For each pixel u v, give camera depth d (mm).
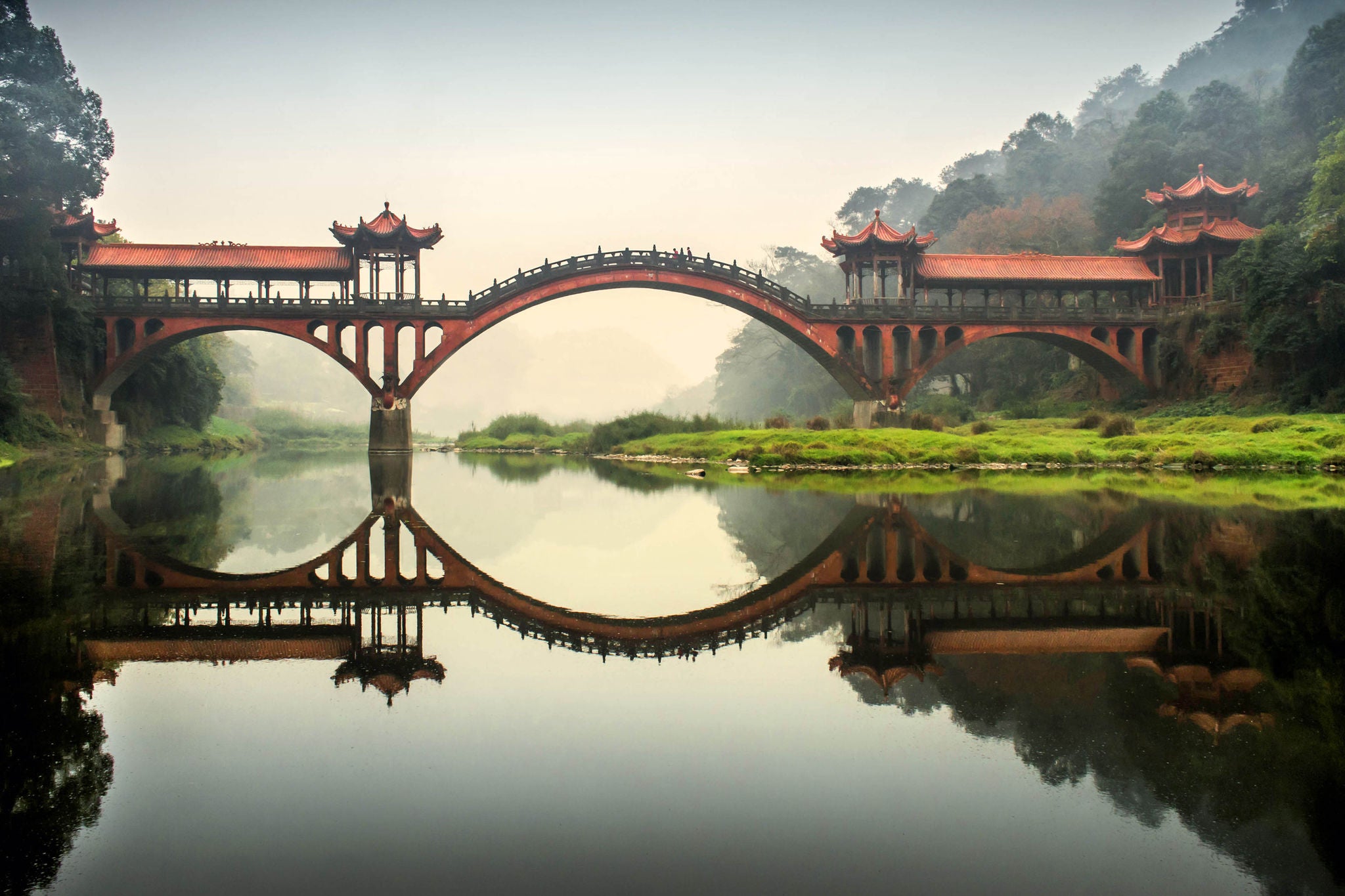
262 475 44312
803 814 6754
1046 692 9820
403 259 60375
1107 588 15680
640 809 6848
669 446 60500
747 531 22797
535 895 5598
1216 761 7738
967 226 99812
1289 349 53156
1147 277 66062
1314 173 69688
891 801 6973
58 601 14461
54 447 52094
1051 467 45219
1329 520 23172
